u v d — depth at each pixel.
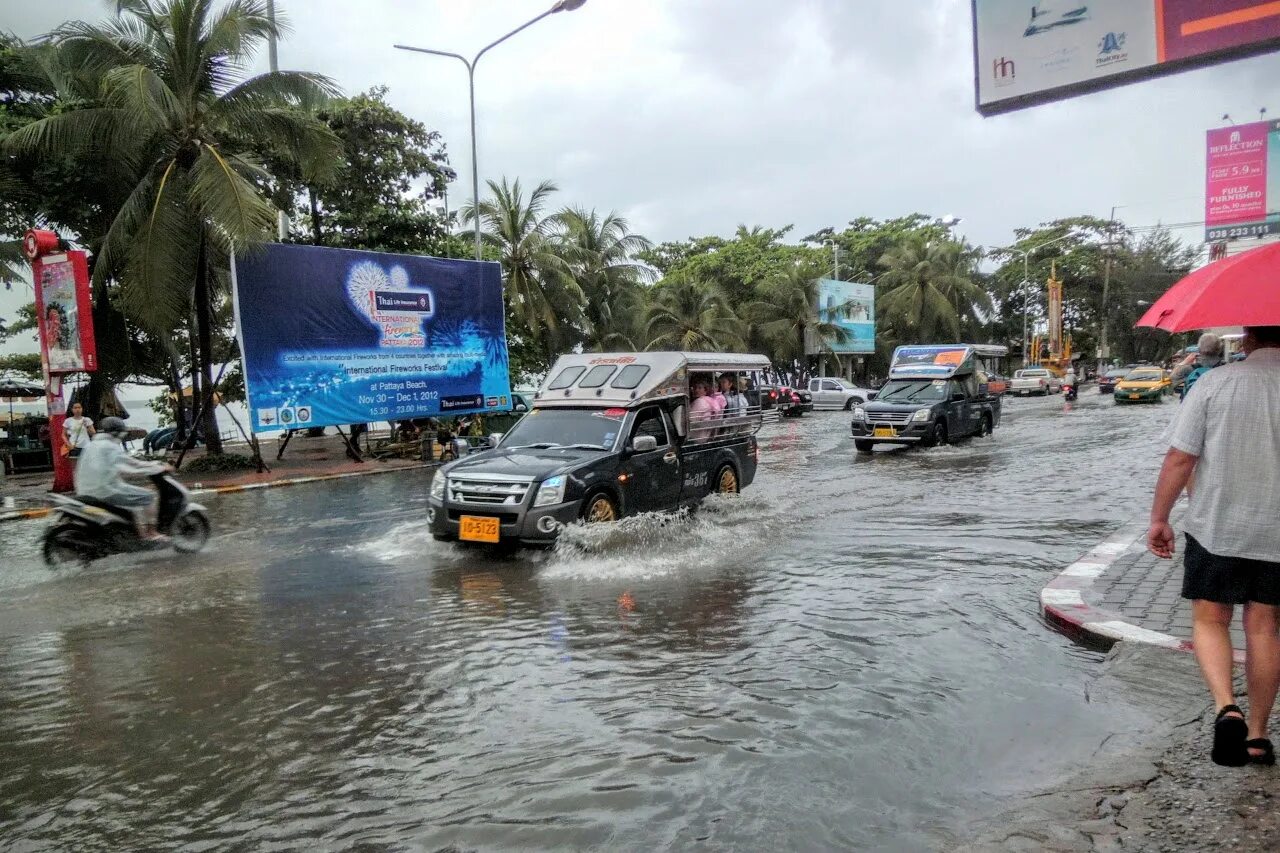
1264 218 24.77
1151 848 2.94
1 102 20.02
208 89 18.25
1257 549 3.29
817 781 3.64
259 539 10.54
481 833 3.29
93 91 18.41
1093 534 9.23
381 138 26.03
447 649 5.70
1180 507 10.54
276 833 3.36
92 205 19.86
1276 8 5.16
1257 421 3.31
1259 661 3.40
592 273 38.34
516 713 4.53
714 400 11.38
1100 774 3.57
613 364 10.81
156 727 4.49
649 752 3.97
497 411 24.06
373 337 20.34
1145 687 4.50
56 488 16.12
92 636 6.29
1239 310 3.15
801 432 26.48
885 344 55.25
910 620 6.07
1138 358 71.81
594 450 9.36
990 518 10.40
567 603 6.82
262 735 4.34
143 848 3.28
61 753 4.20
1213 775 3.45
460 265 22.30
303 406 19.06
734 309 48.12
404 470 19.70
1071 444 19.50
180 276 17.56
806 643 5.59
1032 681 4.80
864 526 10.05
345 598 7.22
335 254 19.52
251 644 5.95
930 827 3.22
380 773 3.86
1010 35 6.10
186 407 29.11
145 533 9.20
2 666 5.63
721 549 8.85
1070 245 66.44
